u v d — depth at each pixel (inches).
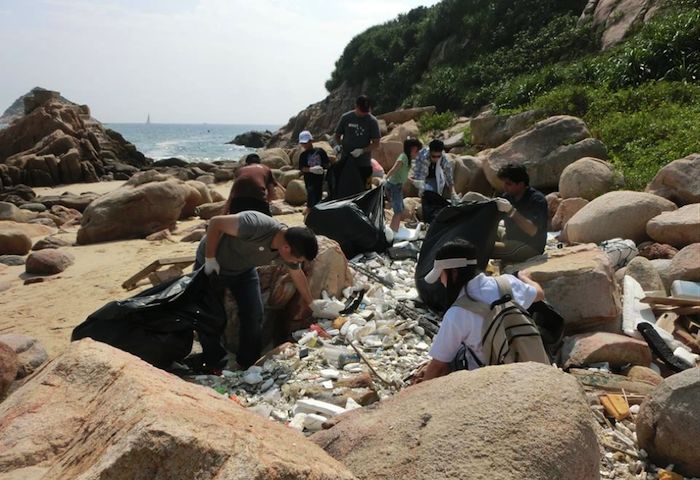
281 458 79.3
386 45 1489.9
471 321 148.0
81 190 938.7
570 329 215.2
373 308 247.6
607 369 187.9
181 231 493.4
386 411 117.3
